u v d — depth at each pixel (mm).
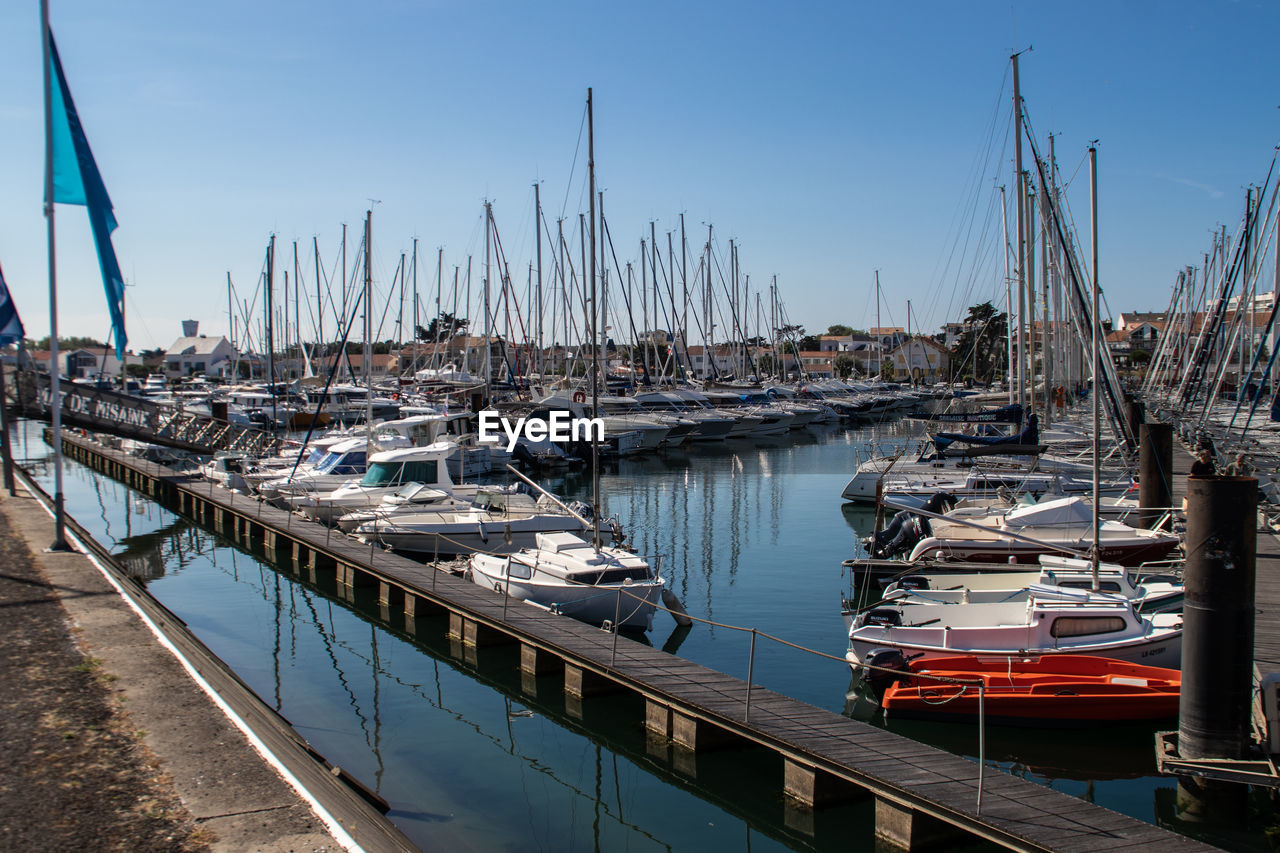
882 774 8852
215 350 119375
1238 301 35688
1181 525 19891
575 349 60281
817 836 9250
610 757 11281
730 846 9203
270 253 51438
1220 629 8898
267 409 51594
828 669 14312
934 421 37344
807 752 9391
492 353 73562
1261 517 20078
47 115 14758
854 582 18750
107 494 35719
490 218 51281
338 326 57156
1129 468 25469
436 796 10148
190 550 25016
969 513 21016
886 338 131625
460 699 13234
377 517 21562
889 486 27594
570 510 21344
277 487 27812
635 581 16062
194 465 38344
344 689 13664
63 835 6359
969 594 14336
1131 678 11797
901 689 12008
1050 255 37844
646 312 61906
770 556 22828
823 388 78125
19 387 33156
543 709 12836
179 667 9859
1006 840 7688
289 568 22625
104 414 35312
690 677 11773
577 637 13703
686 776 10727
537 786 10453
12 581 13641
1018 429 30875
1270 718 9016
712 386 65062
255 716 8688
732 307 70250
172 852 6152
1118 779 10484
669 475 40250
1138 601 13398
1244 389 32625
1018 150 28703
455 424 37000
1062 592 13062
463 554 21109
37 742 7906
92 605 12297
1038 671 12305
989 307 87500
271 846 6242
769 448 52406
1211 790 9203
